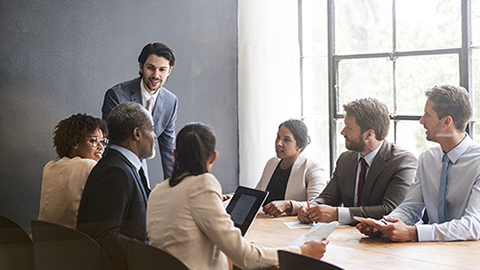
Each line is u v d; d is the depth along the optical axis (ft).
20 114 8.38
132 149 6.55
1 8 8.27
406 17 10.27
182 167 5.22
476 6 9.46
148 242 5.86
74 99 8.49
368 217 7.50
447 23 9.78
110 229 6.35
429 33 10.00
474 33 9.50
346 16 11.04
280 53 10.11
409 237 6.44
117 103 8.45
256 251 4.98
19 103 8.38
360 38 10.88
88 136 7.66
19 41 8.36
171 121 8.52
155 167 7.84
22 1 8.33
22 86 8.38
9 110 8.36
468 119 7.13
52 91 8.45
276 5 10.13
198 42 9.14
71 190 7.48
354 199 8.30
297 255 4.67
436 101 7.19
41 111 8.41
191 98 8.96
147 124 6.61
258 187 8.86
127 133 6.51
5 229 8.24
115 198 6.30
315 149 11.48
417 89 10.18
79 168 7.54
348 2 11.00
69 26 8.49
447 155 7.16
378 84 10.69
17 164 8.35
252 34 9.72
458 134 7.09
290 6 10.43
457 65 9.66
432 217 7.40
